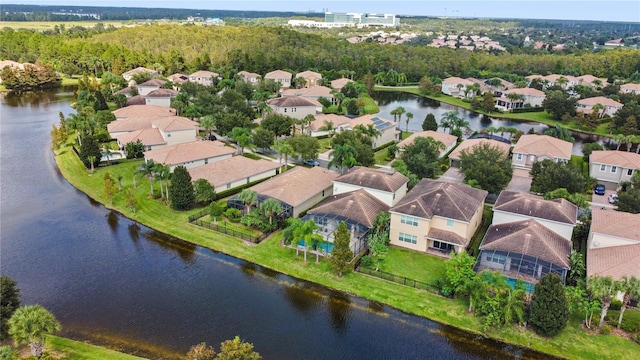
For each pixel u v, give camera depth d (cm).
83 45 19325
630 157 7838
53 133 9344
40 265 5228
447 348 4022
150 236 5966
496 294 4241
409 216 5384
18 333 3375
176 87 14988
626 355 3838
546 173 6744
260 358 3847
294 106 12138
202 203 6750
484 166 6806
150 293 4741
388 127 10406
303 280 4972
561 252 4828
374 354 3938
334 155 7431
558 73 19550
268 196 6275
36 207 6738
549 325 3950
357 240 5441
